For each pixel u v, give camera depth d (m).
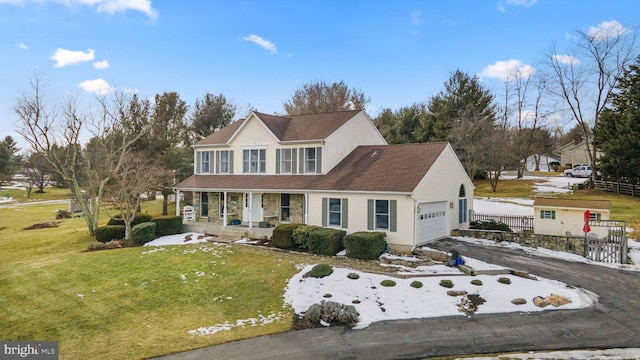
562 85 38.81
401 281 13.15
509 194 38.75
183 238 22.39
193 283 14.16
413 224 17.16
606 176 34.06
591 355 8.31
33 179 58.72
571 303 11.27
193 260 17.22
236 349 9.12
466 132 40.50
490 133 41.53
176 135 40.69
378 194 18.00
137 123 32.56
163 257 17.92
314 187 20.20
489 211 29.53
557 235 18.89
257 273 14.97
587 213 17.33
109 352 9.22
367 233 17.28
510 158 43.81
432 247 17.91
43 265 17.44
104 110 27.27
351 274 13.74
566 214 19.23
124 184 22.66
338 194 19.28
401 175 18.69
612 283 13.03
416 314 10.79
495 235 19.86
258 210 23.80
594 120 38.94
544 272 14.17
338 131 22.41
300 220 21.75
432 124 46.03
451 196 21.33
